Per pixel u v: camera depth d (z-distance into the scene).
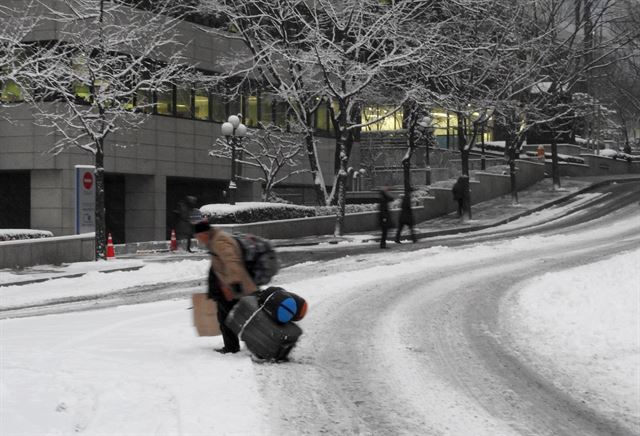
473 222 36.56
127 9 33.81
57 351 8.96
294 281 17.30
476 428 6.41
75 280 20.50
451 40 34.59
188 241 29.44
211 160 41.28
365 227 36.12
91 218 25.83
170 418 6.20
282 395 7.25
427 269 18.45
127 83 32.69
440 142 60.97
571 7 45.34
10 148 33.88
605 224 31.91
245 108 43.31
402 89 34.53
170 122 38.72
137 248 30.88
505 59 38.53
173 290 17.88
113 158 35.59
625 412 6.97
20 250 23.05
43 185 34.06
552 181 49.06
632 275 14.17
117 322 11.60
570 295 13.21
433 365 8.80
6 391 6.91
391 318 11.91
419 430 6.31
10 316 14.65
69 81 26.34
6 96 32.56
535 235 28.11
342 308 12.81
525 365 8.84
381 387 7.73
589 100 52.62
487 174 44.34
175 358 8.55
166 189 41.56
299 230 32.94
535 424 6.57
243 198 43.97
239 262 8.31
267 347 8.51
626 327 10.52
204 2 34.41
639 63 61.47
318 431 6.19
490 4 36.53
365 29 31.92
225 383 7.39
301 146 40.88
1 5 30.12
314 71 35.00
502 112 38.56
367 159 51.28
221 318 8.80
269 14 34.28
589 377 8.27
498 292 14.49
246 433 5.86
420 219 38.03
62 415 6.20
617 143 82.44
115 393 6.89
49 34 32.34
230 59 38.97
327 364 8.73
